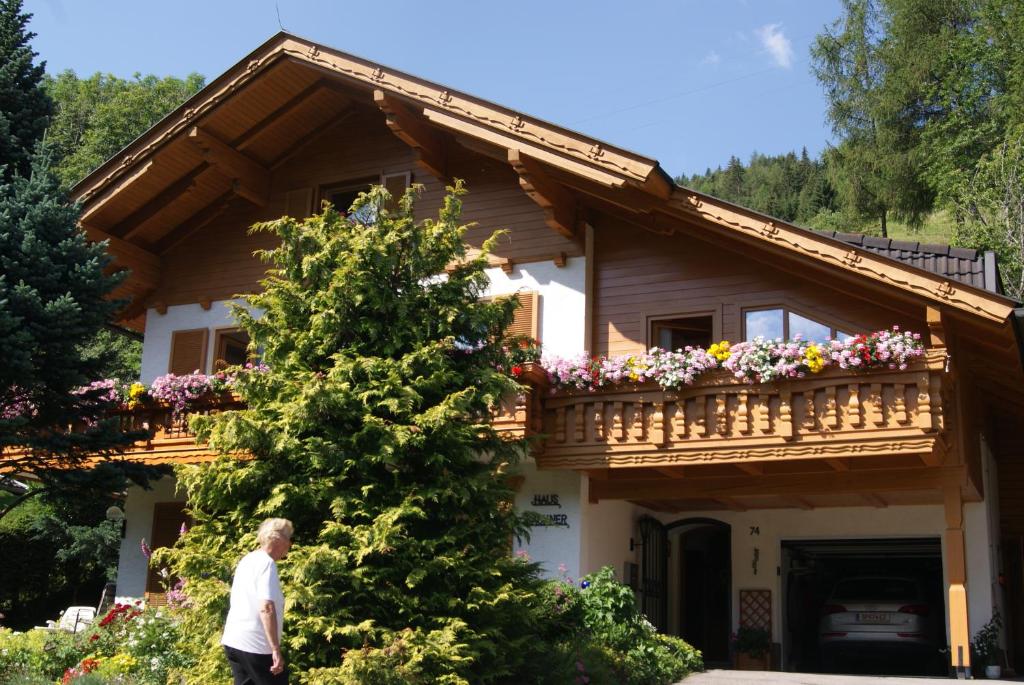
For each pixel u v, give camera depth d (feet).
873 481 43.78
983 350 46.11
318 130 58.34
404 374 31.60
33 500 76.69
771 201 237.86
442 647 27.53
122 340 105.09
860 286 44.21
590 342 49.42
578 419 45.06
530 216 51.83
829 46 146.51
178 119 54.80
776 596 55.36
